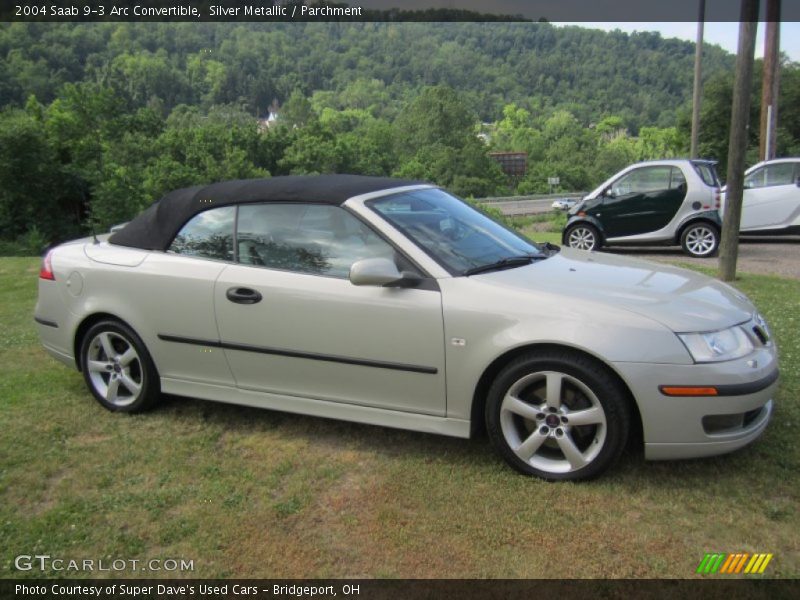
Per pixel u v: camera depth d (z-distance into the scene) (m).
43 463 3.92
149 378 4.56
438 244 3.98
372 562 2.95
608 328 3.38
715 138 34.62
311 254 4.06
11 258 14.09
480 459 3.85
